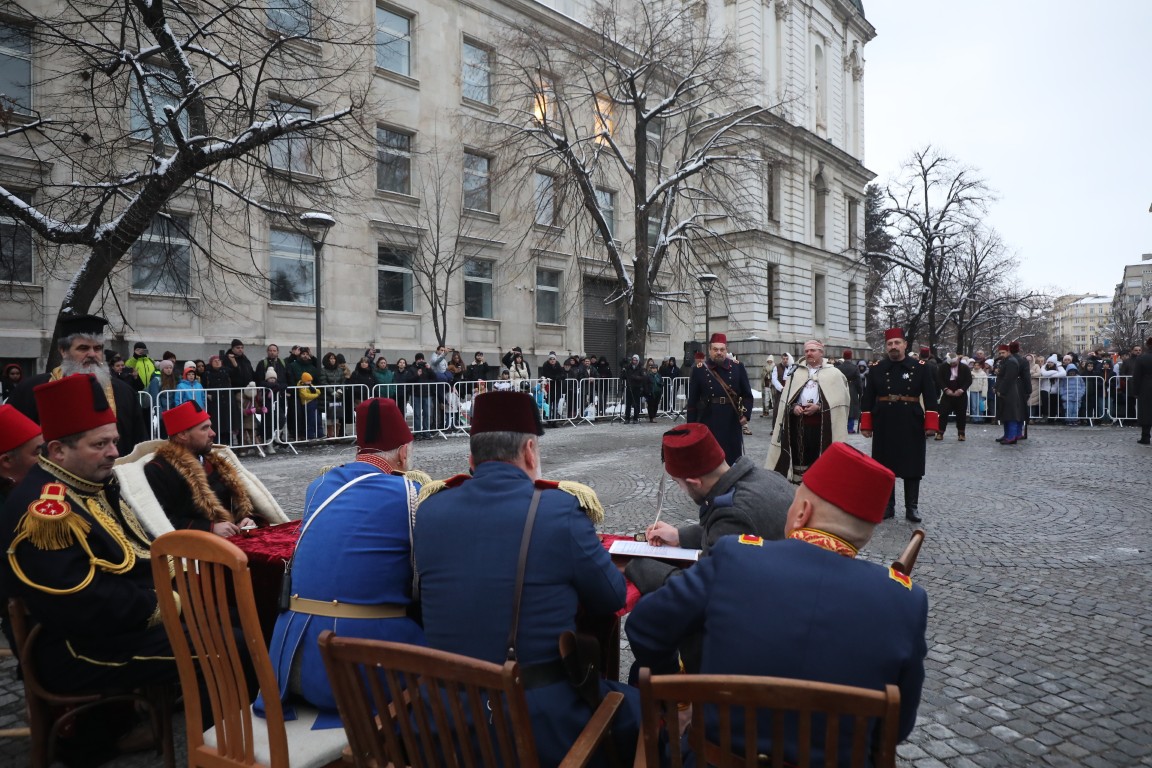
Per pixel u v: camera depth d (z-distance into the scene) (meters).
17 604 2.81
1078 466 10.73
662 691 1.60
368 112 15.41
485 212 22.17
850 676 1.69
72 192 10.47
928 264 34.44
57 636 2.78
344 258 18.72
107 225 9.48
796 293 33.28
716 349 8.35
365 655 1.87
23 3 11.58
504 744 1.78
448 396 15.42
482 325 22.31
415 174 20.45
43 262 11.88
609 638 2.80
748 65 30.80
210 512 3.81
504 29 22.64
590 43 21.39
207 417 4.02
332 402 13.50
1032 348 66.69
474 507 2.21
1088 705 3.54
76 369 4.37
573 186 21.33
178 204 15.20
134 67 9.26
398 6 19.98
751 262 29.44
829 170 36.59
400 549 2.53
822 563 1.81
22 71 13.24
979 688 3.72
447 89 21.23
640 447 13.31
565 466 10.91
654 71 21.05
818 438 7.47
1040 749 3.16
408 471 3.10
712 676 1.57
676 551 3.16
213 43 12.64
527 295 23.62
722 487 3.14
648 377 19.22
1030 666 3.97
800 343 33.19
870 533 1.91
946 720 3.40
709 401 8.34
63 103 12.94
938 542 6.53
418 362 15.67
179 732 3.28
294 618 2.46
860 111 39.62
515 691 1.68
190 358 15.62
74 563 2.54
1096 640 4.32
